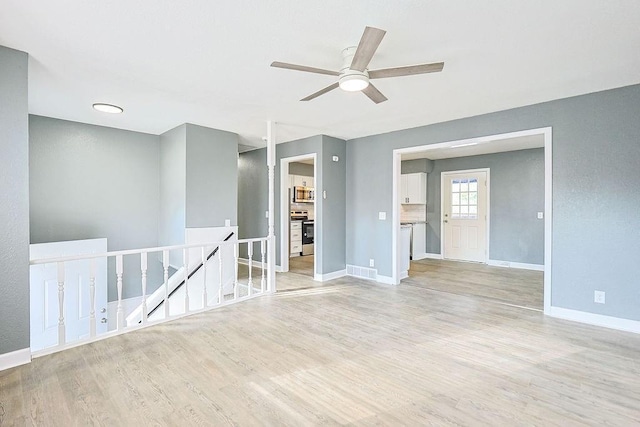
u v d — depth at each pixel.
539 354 2.59
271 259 4.41
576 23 2.02
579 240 3.31
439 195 7.47
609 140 3.14
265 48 2.36
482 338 2.91
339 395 2.03
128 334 2.96
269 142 4.31
